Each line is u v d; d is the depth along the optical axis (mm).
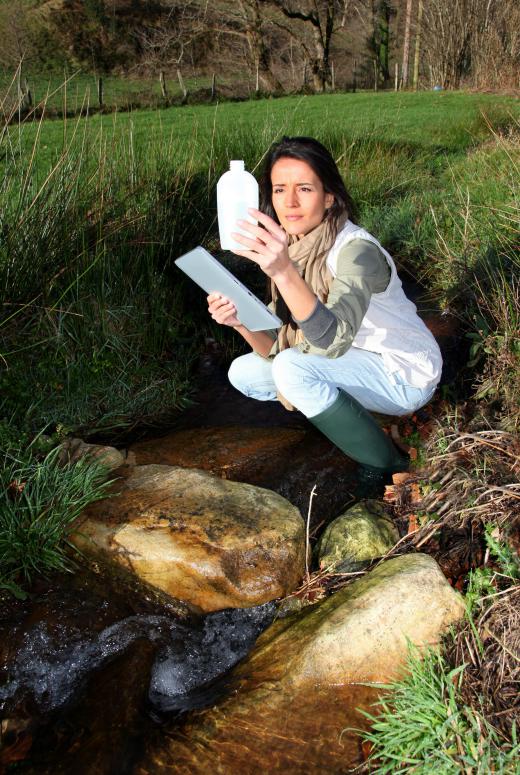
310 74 31984
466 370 3783
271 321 2398
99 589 2633
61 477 2842
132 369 3936
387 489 3035
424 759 1915
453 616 2305
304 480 3189
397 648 2242
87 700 2275
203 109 17250
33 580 2629
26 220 3600
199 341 4445
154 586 2627
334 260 2615
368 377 2918
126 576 2656
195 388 4043
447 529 2711
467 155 8664
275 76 30719
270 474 3229
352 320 2398
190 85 29250
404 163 7977
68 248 3756
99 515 2766
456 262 4504
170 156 5125
